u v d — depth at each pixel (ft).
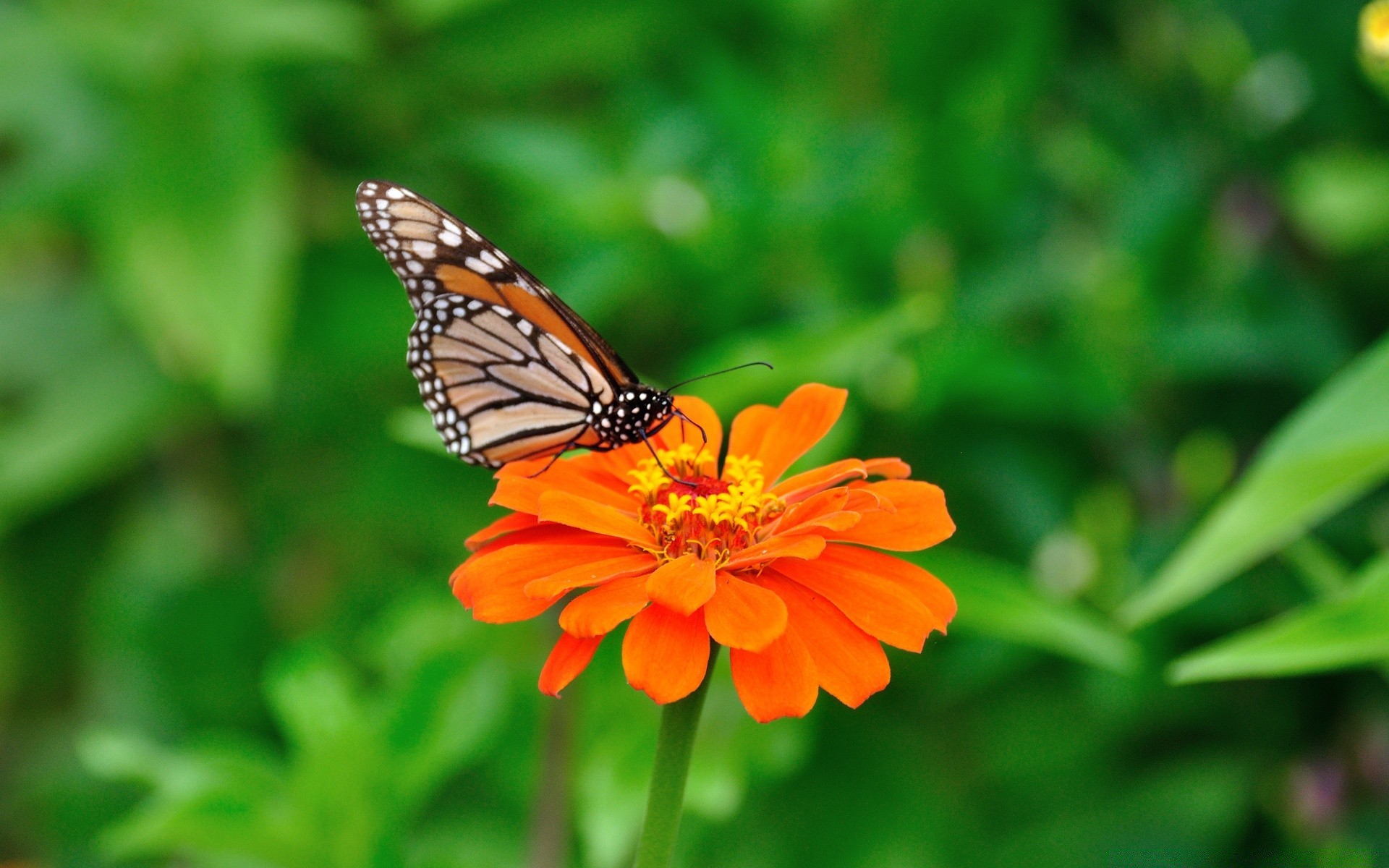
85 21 2.68
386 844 2.38
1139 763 2.66
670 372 2.70
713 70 2.62
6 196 2.71
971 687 2.58
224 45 2.67
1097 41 2.76
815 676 2.13
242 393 2.71
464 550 2.77
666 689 2.11
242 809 2.36
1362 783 2.59
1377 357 2.31
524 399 2.28
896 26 2.63
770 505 2.23
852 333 2.35
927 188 2.61
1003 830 2.63
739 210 2.56
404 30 2.74
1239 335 2.57
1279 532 2.28
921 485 2.19
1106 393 2.55
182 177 2.68
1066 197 2.70
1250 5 2.65
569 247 2.62
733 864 2.58
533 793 2.59
